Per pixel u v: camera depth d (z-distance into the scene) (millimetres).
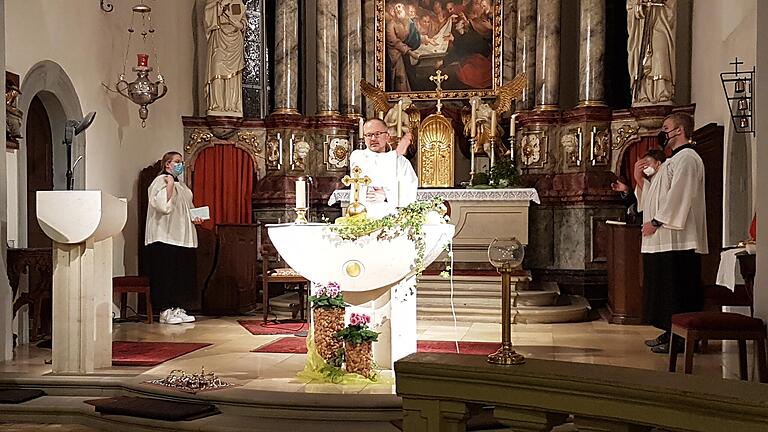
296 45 13398
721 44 10336
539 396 2586
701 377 2488
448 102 13641
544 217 12766
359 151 7098
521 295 11172
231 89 13078
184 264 10734
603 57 12555
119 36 11367
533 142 12859
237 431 5809
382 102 13492
